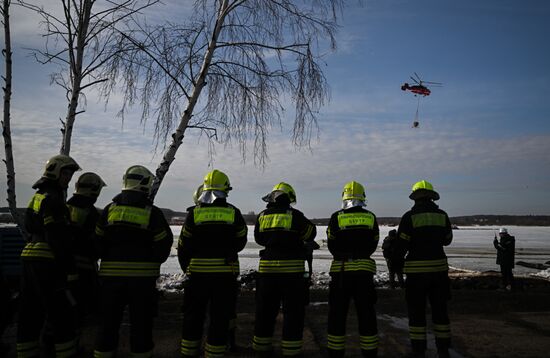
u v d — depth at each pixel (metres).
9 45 7.20
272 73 9.11
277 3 8.74
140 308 3.79
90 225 4.62
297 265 4.65
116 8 8.00
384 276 15.24
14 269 7.33
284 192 4.86
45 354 4.66
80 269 4.63
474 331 6.41
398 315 7.75
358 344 5.68
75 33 7.75
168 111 8.83
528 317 7.52
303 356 5.14
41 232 3.94
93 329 6.19
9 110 7.23
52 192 3.95
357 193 4.99
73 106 7.62
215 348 4.18
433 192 5.18
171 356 5.04
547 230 109.81
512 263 12.12
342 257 4.80
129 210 3.86
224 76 8.96
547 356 5.14
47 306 3.87
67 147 7.55
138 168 4.06
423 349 4.99
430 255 4.99
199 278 4.23
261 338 4.67
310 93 8.92
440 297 4.98
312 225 4.80
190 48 8.68
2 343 4.95
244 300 9.27
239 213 4.45
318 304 8.91
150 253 3.90
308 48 8.91
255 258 24.67
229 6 8.62
